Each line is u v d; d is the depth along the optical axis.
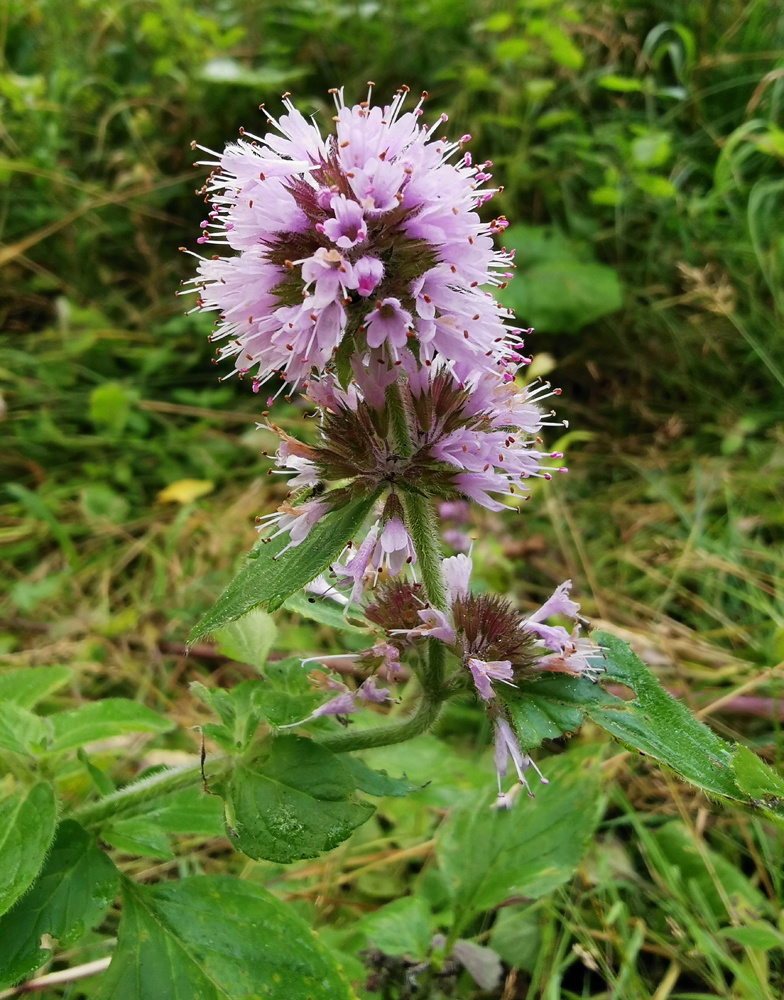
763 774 0.06
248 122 0.21
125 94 0.22
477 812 0.09
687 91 0.19
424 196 0.06
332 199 0.06
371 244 0.06
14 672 0.09
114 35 0.24
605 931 0.09
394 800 0.11
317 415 0.07
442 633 0.07
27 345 0.19
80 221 0.20
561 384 0.19
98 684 0.13
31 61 0.24
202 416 0.18
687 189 0.20
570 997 0.09
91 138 0.22
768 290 0.18
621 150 0.18
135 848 0.07
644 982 0.09
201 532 0.16
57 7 0.23
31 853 0.06
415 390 0.07
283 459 0.07
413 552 0.07
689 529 0.15
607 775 0.11
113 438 0.17
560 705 0.07
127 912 0.07
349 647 0.13
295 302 0.06
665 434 0.17
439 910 0.09
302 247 0.06
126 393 0.18
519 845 0.09
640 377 0.18
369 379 0.06
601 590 0.15
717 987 0.08
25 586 0.14
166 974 0.07
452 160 0.19
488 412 0.07
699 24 0.20
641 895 0.10
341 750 0.07
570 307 0.18
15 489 0.14
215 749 0.11
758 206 0.18
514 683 0.07
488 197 0.06
